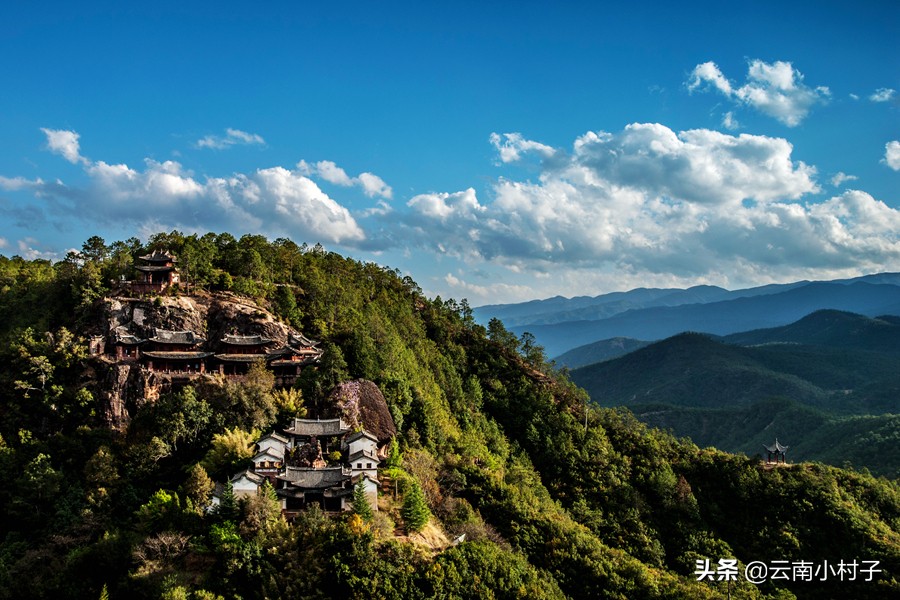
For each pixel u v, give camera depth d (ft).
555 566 387.14
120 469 360.89
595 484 534.37
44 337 423.64
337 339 512.22
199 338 441.68
